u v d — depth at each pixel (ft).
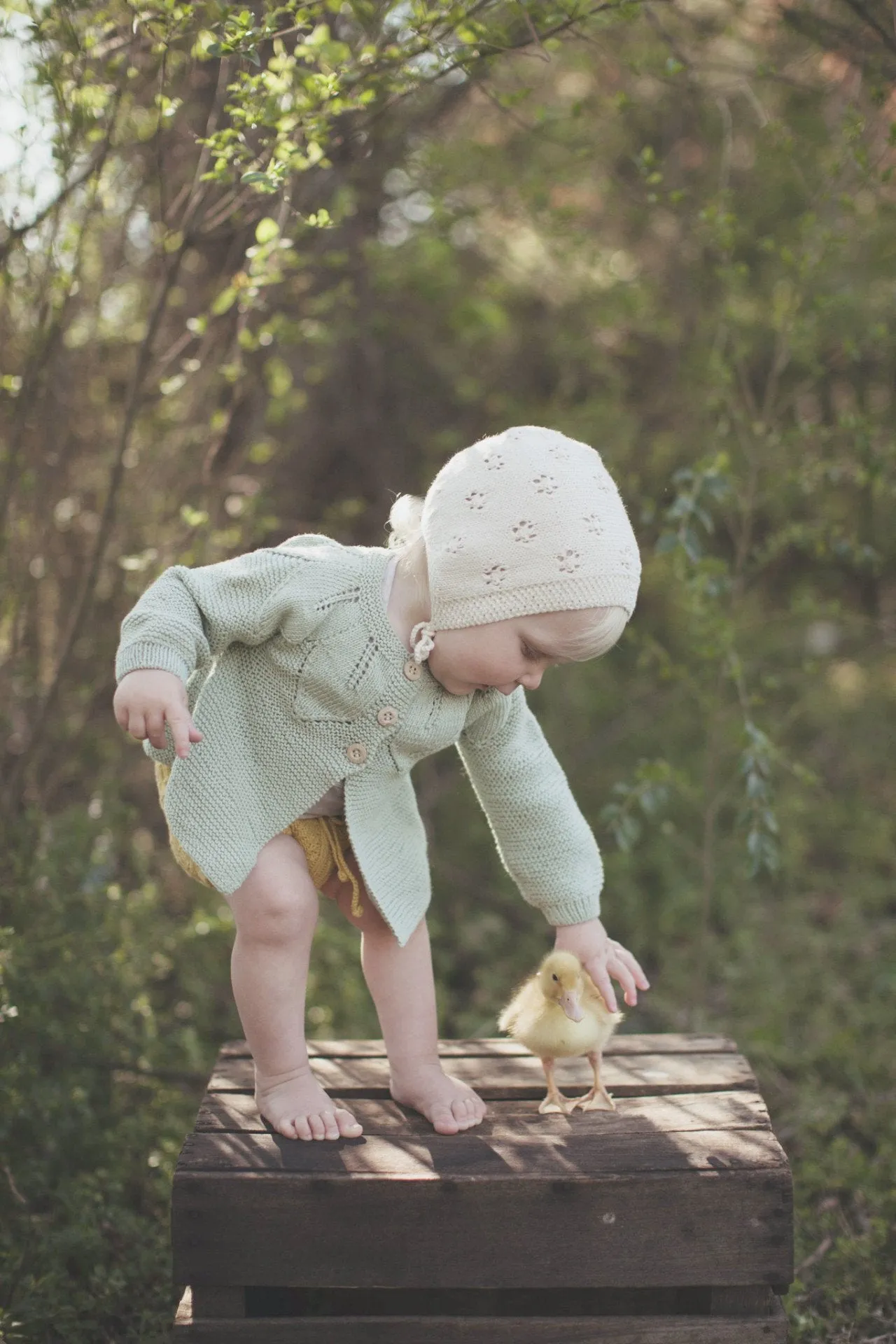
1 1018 9.82
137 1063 12.14
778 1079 13.58
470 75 10.40
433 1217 7.27
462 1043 9.46
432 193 15.56
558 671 19.69
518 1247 7.29
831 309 13.91
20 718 13.47
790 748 21.68
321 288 16.90
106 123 10.82
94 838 13.34
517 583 7.01
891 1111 12.60
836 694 23.40
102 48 10.02
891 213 13.33
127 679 7.10
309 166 10.00
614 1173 7.30
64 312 11.37
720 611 12.98
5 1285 9.29
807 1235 10.74
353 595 7.63
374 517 20.33
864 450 13.01
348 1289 8.03
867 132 12.78
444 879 17.61
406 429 20.56
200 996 13.76
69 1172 10.59
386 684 7.57
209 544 13.05
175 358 14.11
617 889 17.52
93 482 13.65
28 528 12.80
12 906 11.46
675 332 19.72
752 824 12.34
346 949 14.15
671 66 12.28
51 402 12.85
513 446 7.29
